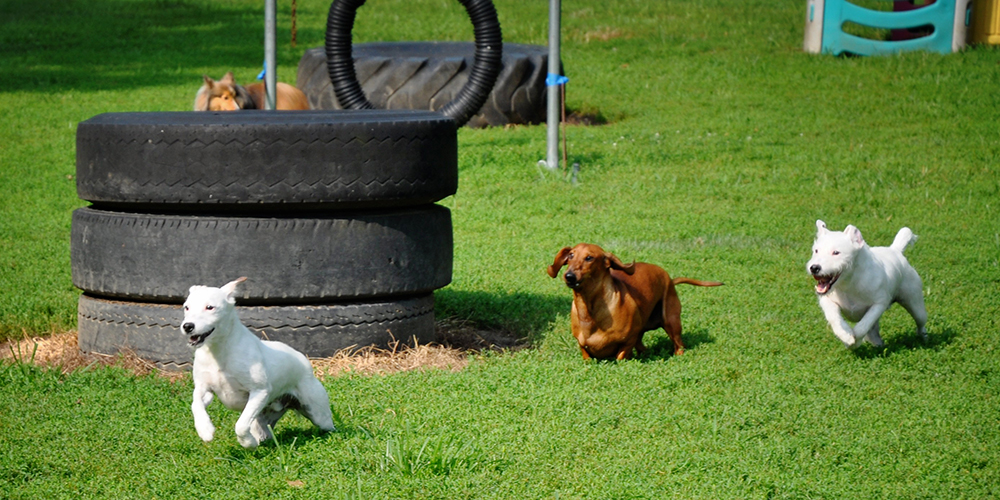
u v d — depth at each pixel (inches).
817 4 958.4
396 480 218.1
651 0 1347.2
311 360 308.8
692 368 301.7
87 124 313.0
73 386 284.5
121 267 306.3
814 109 792.3
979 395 277.1
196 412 222.1
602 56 1039.0
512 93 765.9
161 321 304.7
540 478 222.2
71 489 215.9
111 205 315.9
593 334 312.2
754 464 229.1
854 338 312.5
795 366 305.4
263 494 213.0
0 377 289.6
